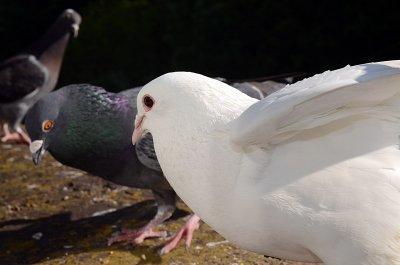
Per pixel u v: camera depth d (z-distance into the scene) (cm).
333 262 43
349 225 41
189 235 63
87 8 162
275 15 115
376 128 42
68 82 145
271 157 43
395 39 102
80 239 67
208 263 60
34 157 65
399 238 41
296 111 41
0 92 108
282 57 113
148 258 62
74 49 146
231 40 119
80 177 83
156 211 72
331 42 106
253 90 70
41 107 65
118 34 143
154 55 136
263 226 44
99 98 65
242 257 61
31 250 66
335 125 42
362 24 103
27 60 111
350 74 42
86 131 65
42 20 162
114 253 63
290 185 42
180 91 46
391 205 41
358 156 42
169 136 46
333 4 107
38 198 78
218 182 45
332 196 42
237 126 43
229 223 45
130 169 65
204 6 124
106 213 73
